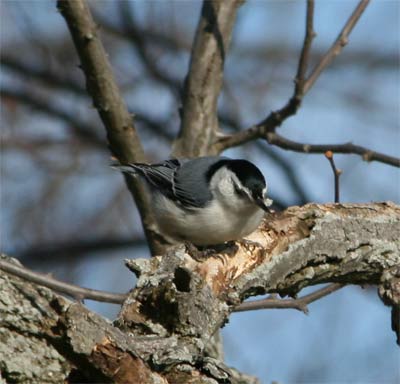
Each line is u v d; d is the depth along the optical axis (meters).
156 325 7.39
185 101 11.27
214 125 11.23
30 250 16.44
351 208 8.81
